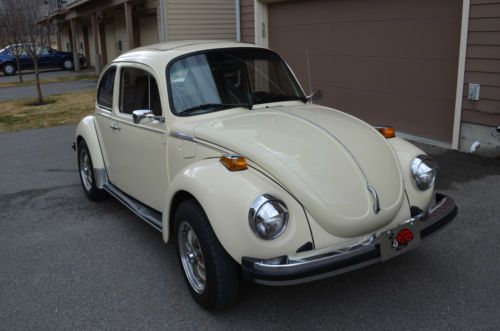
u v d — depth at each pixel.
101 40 26.66
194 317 3.32
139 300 3.56
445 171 5.97
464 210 4.81
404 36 7.48
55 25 35.53
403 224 3.13
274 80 4.45
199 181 3.12
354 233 3.00
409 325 3.12
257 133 3.41
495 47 6.08
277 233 2.85
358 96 8.58
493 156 6.39
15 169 7.46
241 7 10.80
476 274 3.68
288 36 9.95
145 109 4.23
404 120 7.79
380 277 3.69
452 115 7.00
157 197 4.21
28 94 17.25
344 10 8.48
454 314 3.20
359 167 3.19
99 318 3.36
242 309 3.36
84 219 5.24
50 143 9.25
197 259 3.40
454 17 6.71
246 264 2.86
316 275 2.82
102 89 5.25
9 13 19.55
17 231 4.98
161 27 14.69
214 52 4.25
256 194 2.87
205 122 3.74
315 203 2.93
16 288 3.82
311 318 3.24
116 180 5.01
